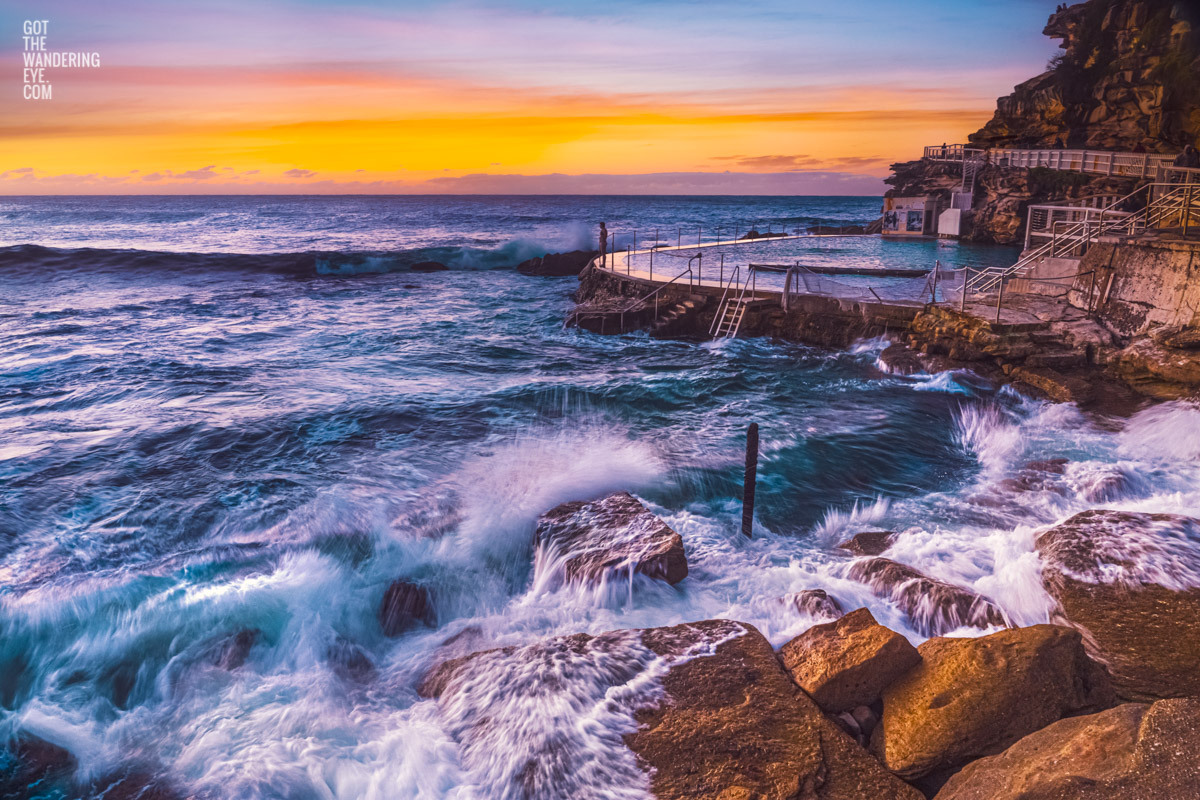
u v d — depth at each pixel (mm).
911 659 5477
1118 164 30109
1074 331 14664
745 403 14688
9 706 6078
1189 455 10758
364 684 6305
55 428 13344
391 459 11742
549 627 6941
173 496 10281
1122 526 7418
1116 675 5570
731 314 20562
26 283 37812
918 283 21688
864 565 7629
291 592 7574
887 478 10961
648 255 31141
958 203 37531
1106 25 36469
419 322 26406
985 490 10164
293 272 43688
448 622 7348
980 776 4301
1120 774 3727
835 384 15805
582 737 5152
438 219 109062
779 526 9367
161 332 24109
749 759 4840
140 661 6566
